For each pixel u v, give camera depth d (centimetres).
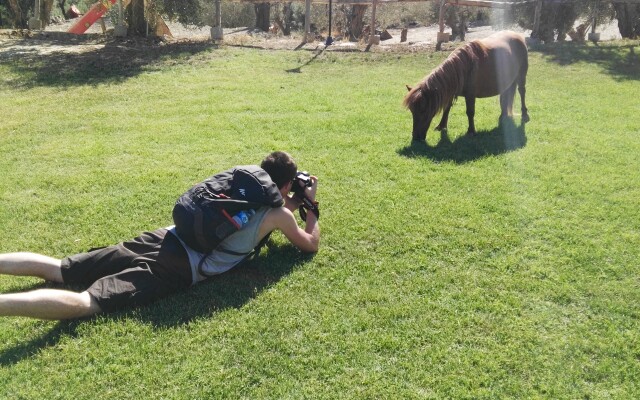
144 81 1112
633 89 1040
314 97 986
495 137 753
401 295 389
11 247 458
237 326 354
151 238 397
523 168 634
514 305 377
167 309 370
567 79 1130
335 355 329
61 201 550
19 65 1217
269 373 314
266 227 404
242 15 2386
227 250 395
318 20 2316
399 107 912
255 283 402
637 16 1577
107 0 1521
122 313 364
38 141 748
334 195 555
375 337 344
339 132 773
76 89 1047
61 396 297
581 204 539
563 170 629
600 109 902
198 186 392
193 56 1338
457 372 315
